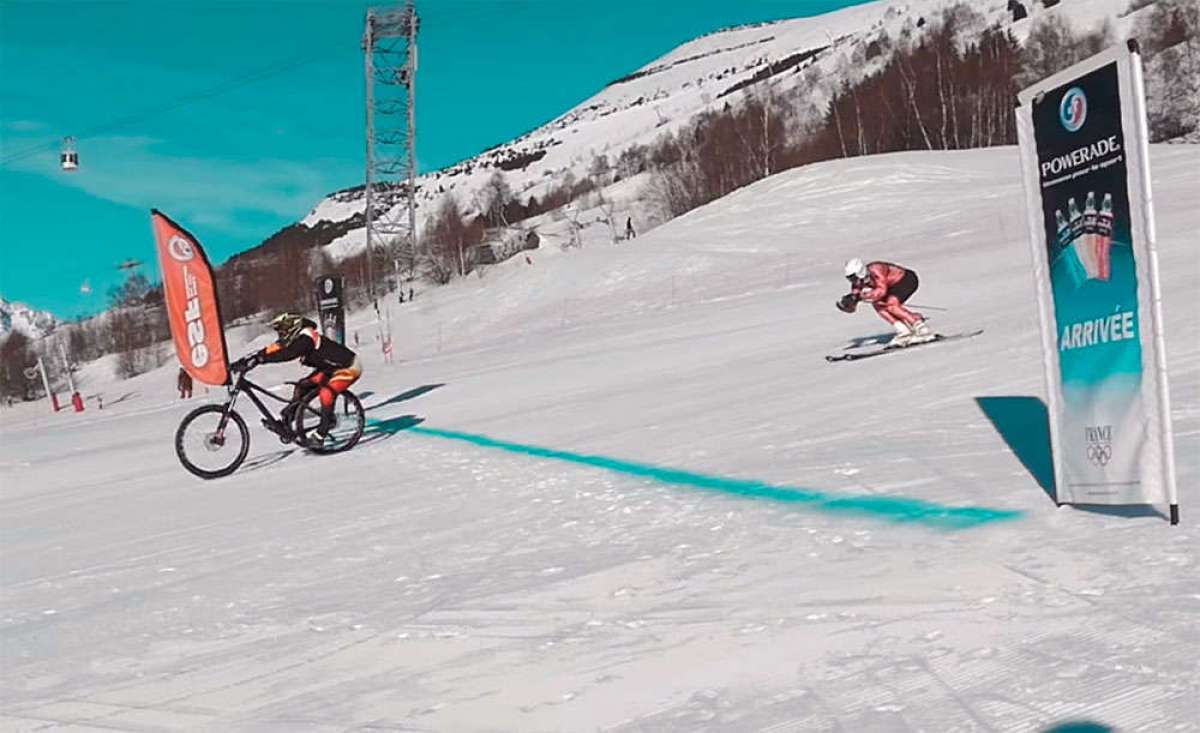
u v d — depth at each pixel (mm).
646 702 2910
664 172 82625
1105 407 4062
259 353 10195
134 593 5406
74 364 69500
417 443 10438
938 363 9172
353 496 7793
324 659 3775
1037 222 4387
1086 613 3068
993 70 67188
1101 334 4066
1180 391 6215
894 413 7250
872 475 5465
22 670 4160
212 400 22453
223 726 3184
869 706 2645
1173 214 20766
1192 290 10398
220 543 6570
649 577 4254
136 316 71875
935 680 2750
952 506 4613
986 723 2439
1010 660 2807
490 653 3566
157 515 8250
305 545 6098
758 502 5344
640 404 10602
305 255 74438
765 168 70938
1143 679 2543
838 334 14047
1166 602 3037
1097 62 3969
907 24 125000
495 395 14055
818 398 8664
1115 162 3916
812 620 3404
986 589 3443
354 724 3033
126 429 18562
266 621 4453
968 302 14352
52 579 6105
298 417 10297
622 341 19094
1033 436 5770
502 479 7539
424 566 5117
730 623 3508
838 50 144125
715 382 11305
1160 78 69375
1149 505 4121
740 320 18844
